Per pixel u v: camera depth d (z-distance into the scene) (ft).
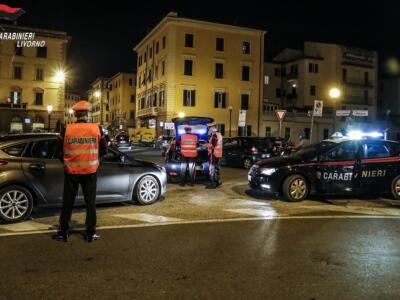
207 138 47.29
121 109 256.73
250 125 168.35
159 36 169.07
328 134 179.22
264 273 16.84
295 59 193.88
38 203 26.40
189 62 159.63
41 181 26.13
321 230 24.39
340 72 193.67
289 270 17.25
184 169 42.75
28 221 25.75
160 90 166.40
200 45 160.66
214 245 20.79
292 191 34.22
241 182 47.06
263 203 33.47
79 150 21.02
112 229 23.90
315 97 188.96
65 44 185.26
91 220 21.33
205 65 161.58
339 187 34.96
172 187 42.01
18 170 25.38
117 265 17.60
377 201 35.58
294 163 34.50
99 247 20.22
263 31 168.96
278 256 19.13
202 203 32.99
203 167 43.78
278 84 202.28
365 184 35.32
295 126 173.99
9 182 25.04
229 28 164.04
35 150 26.45
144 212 28.99
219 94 164.04
